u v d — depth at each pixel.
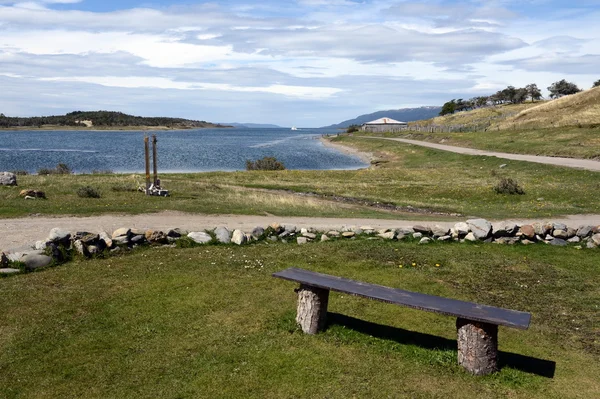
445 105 168.75
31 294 8.94
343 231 14.34
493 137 63.62
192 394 5.93
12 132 193.62
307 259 11.86
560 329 8.32
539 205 22.14
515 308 9.23
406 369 6.63
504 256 12.65
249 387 6.09
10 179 21.23
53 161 61.06
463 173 38.38
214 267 10.91
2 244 11.60
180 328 7.73
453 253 12.80
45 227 13.53
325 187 29.98
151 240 12.52
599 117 66.81
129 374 6.35
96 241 11.64
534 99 143.00
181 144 112.06
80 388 6.02
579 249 13.41
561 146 47.06
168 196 21.06
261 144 114.00
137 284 9.65
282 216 17.56
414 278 10.76
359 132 121.75
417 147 63.75
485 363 6.54
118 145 103.75
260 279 10.23
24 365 6.51
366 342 7.41
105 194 20.39
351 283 7.55
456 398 5.98
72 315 8.12
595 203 22.25
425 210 22.22
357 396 5.96
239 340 7.36
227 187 26.53
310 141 129.25
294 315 8.30
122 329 7.64
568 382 6.48
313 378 6.35
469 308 6.73
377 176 37.41
